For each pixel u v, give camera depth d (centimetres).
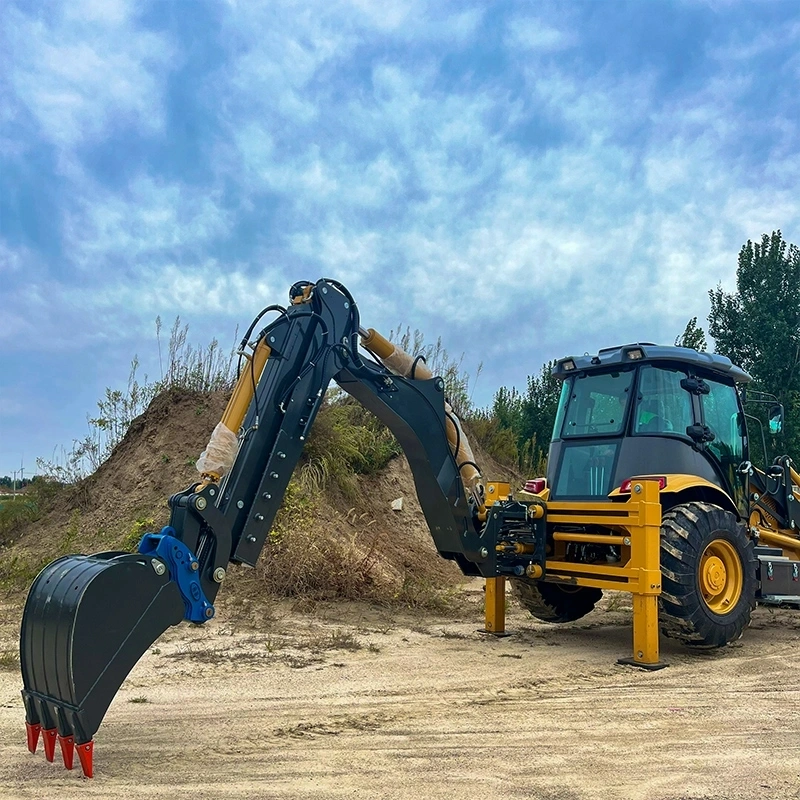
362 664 623
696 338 1808
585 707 507
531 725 467
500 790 362
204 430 1188
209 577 457
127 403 1312
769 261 1792
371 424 1327
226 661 624
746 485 780
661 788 368
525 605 805
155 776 378
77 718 373
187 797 351
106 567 389
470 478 666
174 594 417
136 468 1179
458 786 367
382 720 476
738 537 690
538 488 768
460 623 826
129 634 393
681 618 647
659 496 651
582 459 739
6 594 929
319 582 866
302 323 534
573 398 769
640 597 637
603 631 789
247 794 355
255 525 487
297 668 605
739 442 786
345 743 431
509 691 548
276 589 862
